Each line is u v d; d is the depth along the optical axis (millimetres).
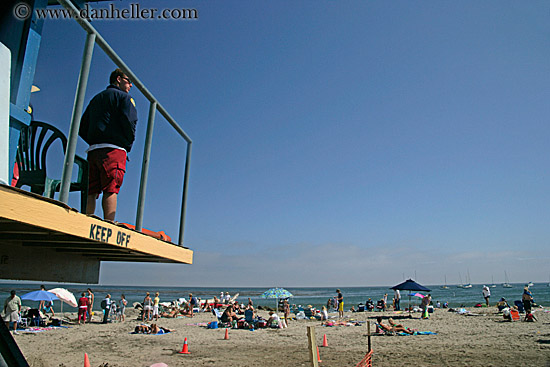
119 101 3859
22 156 3850
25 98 3746
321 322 23859
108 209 3748
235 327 21109
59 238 3045
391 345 14484
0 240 3137
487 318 23688
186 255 4961
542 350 12633
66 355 12680
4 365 1435
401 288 25703
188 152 5465
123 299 24609
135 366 11094
